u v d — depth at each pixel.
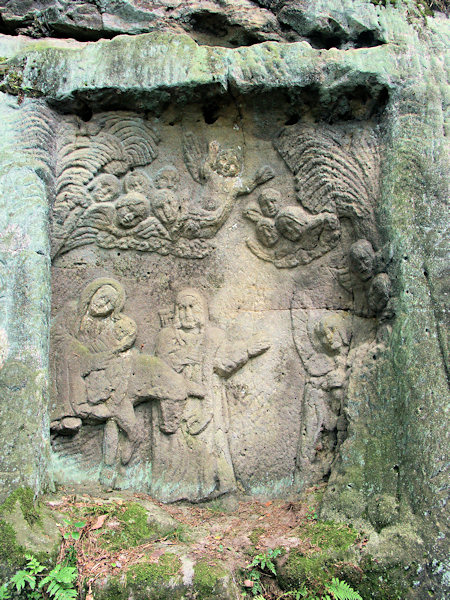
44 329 2.89
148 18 3.49
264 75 3.19
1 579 2.39
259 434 3.18
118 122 3.32
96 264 3.30
